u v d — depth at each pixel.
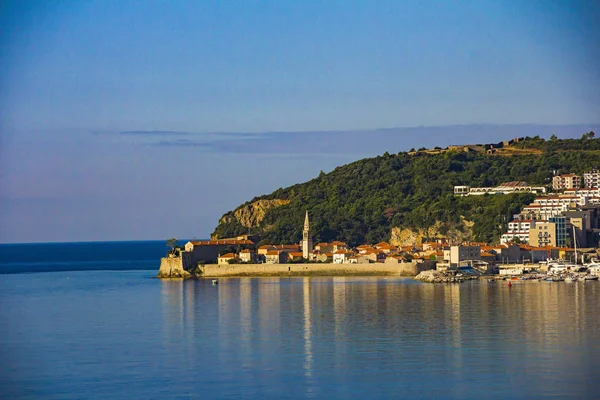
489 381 183.62
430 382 183.62
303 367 198.50
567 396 172.50
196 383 186.50
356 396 174.88
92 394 179.88
